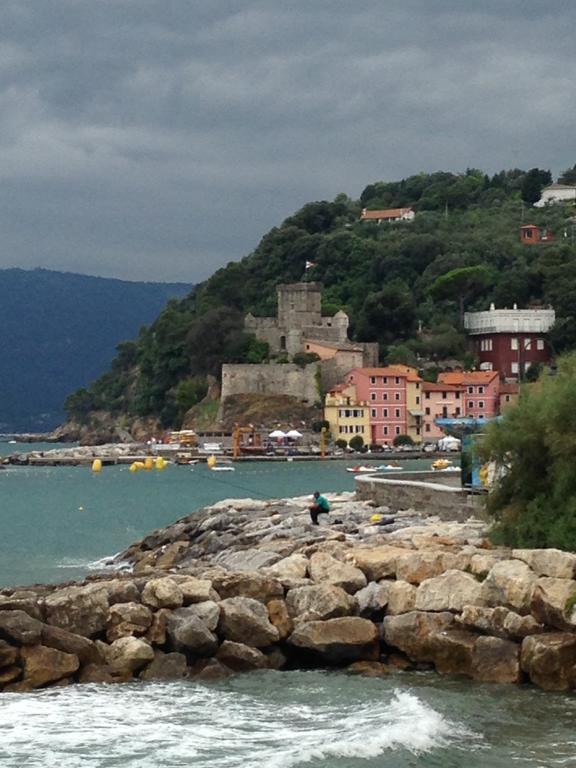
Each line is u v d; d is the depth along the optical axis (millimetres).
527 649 38344
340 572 43750
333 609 41562
